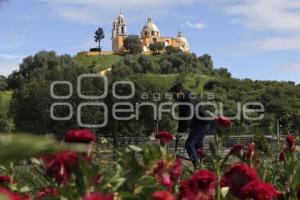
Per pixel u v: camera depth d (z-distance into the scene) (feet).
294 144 19.07
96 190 8.01
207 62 446.19
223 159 12.71
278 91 267.80
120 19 619.67
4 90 352.49
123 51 554.05
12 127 221.46
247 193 8.41
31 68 368.89
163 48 534.37
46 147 3.78
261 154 23.67
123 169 9.46
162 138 13.96
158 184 8.87
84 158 7.98
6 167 9.61
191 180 8.48
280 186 14.94
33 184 9.85
